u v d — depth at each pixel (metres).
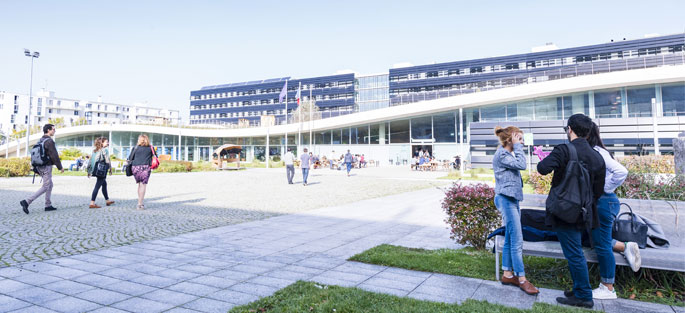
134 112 122.12
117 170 28.45
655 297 3.43
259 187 16.70
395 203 11.13
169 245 5.77
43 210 9.20
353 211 9.51
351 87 85.69
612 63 27.27
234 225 7.55
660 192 4.92
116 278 4.11
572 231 3.25
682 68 24.73
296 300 3.31
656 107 26.38
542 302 3.26
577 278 3.24
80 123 60.41
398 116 37.62
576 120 3.43
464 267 4.37
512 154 3.79
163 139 57.38
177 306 3.30
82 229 6.94
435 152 36.72
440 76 76.31
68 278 4.11
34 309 3.21
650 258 3.36
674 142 5.94
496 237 4.04
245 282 3.98
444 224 7.63
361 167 38.66
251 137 53.81
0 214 8.56
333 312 3.05
